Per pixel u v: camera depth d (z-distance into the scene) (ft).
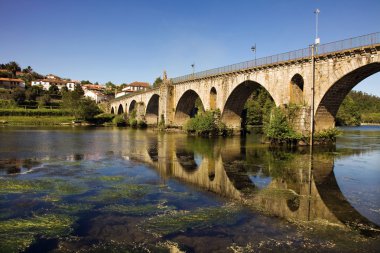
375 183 69.36
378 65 102.83
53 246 37.52
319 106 123.44
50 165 89.92
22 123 334.44
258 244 38.11
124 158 104.17
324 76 118.73
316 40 121.80
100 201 54.70
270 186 66.54
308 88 125.80
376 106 560.20
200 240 39.09
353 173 79.82
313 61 122.31
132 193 59.93
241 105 196.24
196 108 364.99
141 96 344.49
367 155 110.11
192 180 71.77
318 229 42.86
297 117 129.90
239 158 103.96
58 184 66.49
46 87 575.38
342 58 111.14
